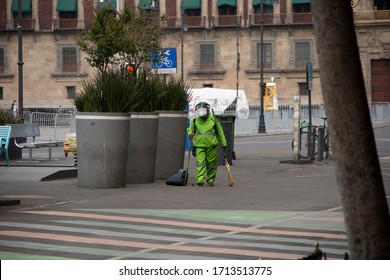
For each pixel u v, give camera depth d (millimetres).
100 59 60438
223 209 24766
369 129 10484
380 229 10547
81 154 31125
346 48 10438
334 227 21156
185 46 139250
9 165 39312
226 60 138375
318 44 10531
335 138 10500
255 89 138125
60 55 141000
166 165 35594
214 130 32469
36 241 18750
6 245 18219
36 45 141375
